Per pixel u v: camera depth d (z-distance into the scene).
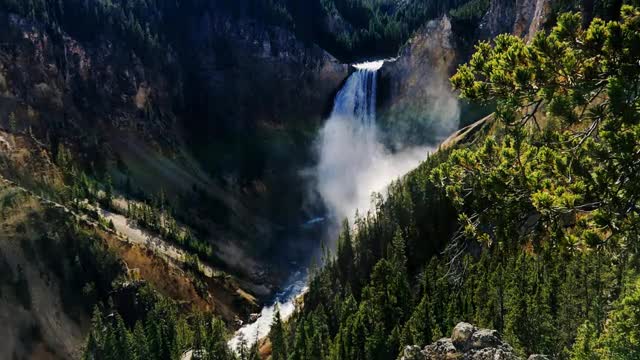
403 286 62.53
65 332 84.44
